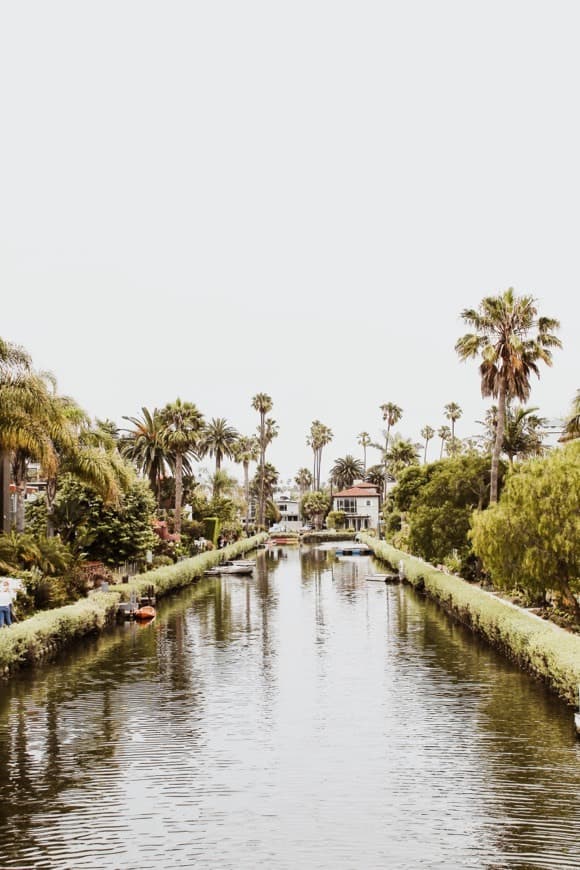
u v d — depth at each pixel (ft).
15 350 102.47
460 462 151.02
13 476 141.38
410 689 70.23
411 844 37.68
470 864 35.42
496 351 131.85
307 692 69.62
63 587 109.70
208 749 53.06
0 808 42.68
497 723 58.49
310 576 206.69
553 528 78.48
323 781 46.62
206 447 407.03
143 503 149.07
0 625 82.79
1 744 54.44
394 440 438.81
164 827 39.96
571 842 37.63
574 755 50.78
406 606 136.67
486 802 42.91
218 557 232.53
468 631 105.60
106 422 285.84
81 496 142.92
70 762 50.26
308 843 37.86
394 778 47.06
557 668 62.90
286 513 615.98
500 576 85.66
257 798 43.96
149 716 61.52
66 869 35.24
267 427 531.91
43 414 102.47
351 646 94.32
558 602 94.68
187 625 114.42
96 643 97.76
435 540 147.43
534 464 83.15
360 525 510.99
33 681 74.90
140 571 166.30
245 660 85.51
